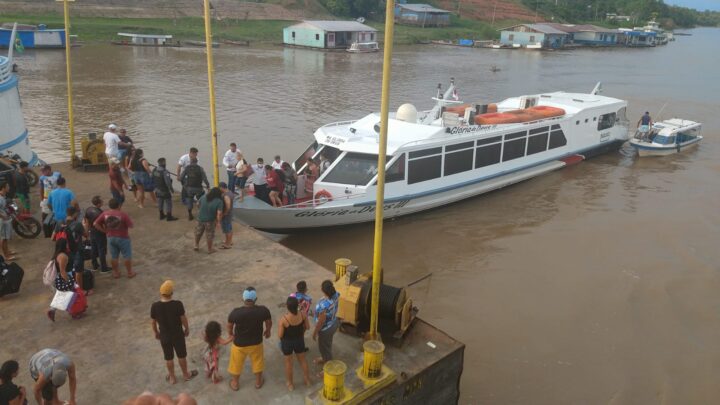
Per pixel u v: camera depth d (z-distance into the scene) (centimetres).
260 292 952
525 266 1480
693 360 1086
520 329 1180
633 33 11512
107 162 1622
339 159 1650
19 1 7962
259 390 720
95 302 907
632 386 1009
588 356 1095
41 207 1191
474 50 9188
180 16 9138
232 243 1141
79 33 7488
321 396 687
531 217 1844
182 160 1400
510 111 2217
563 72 6269
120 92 3941
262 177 1532
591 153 2536
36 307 885
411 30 10894
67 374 658
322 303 728
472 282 1387
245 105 3672
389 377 729
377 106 3844
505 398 972
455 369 824
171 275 1002
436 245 1609
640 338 1157
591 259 1526
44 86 4047
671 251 1585
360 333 835
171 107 3497
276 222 1525
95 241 981
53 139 2673
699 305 1286
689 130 2819
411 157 1681
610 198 2055
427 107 3906
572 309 1263
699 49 11206
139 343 807
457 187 1866
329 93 4300
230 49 7625
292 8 10619
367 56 7488
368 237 1652
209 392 713
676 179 2311
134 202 1361
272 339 827
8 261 1025
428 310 1248
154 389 715
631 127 3384
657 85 5228
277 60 6525
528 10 14362
